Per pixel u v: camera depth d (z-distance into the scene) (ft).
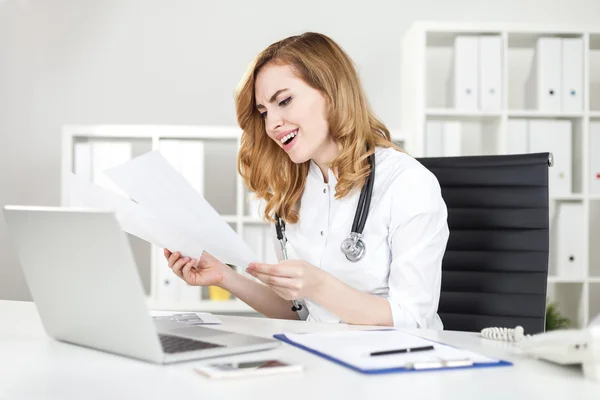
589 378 2.82
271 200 5.69
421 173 5.17
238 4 12.54
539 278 5.60
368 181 5.20
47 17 12.48
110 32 12.52
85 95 12.51
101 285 3.17
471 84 11.09
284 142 5.34
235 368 2.95
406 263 4.89
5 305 5.16
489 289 5.72
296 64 5.24
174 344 3.40
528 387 2.71
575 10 12.72
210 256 5.15
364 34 12.58
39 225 3.36
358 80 5.44
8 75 12.47
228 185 12.50
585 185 11.11
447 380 2.82
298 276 4.29
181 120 12.55
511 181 5.78
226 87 12.59
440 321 5.34
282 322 4.43
